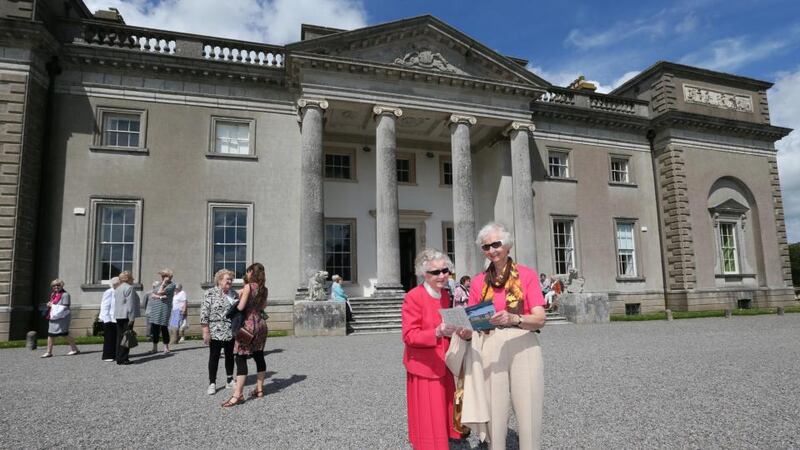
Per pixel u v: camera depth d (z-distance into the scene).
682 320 19.69
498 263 3.67
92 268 16.78
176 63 18.25
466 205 19.92
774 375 7.62
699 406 5.83
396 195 19.06
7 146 15.31
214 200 18.41
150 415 5.89
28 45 15.93
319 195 18.22
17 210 15.16
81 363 10.22
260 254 18.59
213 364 7.09
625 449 4.35
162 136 18.19
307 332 15.13
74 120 17.30
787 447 4.36
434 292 3.71
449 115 20.53
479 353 3.55
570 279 19.41
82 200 17.02
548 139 23.89
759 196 26.45
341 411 5.88
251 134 19.19
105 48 17.48
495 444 3.38
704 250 24.48
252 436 4.97
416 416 3.52
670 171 24.73
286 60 18.88
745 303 24.91
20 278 15.18
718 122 25.39
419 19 19.94
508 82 20.92
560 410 5.73
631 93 27.59
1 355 11.66
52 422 5.61
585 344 11.84
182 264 17.73
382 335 15.31
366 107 19.67
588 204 24.03
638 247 24.56
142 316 16.98
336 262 21.97
